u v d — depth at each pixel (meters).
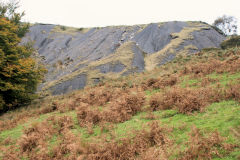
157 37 88.06
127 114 8.18
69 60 82.88
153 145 5.29
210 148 4.29
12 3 28.34
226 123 5.21
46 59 87.75
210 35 83.88
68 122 8.86
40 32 117.12
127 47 72.50
